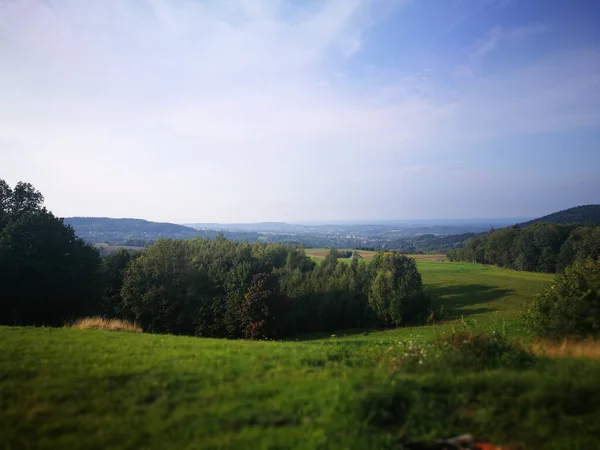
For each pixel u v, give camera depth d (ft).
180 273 153.58
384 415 23.76
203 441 21.44
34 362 35.91
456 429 22.98
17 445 21.30
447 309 196.24
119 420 23.84
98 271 154.10
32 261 120.26
